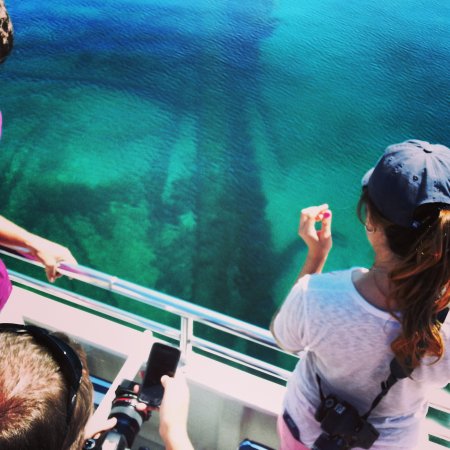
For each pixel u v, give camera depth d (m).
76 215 25.80
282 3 40.12
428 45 36.41
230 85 33.75
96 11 38.03
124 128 30.25
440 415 13.63
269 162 29.41
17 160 28.12
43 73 32.84
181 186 27.83
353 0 40.69
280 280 23.59
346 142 31.17
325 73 34.47
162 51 35.28
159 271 23.52
